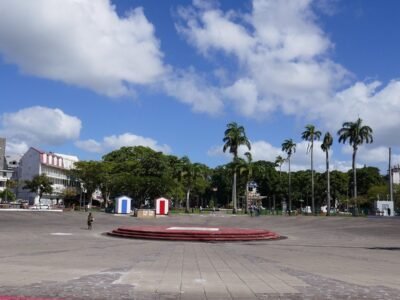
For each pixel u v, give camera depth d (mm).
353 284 12633
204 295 10711
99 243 26359
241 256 20594
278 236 34000
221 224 51219
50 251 21016
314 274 14672
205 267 16250
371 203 103812
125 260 18031
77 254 20016
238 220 60906
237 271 15250
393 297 10719
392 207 82500
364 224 52656
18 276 13055
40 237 29391
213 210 103875
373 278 13984
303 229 44438
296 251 23406
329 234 38188
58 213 66438
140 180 89750
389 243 29969
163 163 97375
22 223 43875
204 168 126125
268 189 133125
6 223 43156
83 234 33219
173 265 16672
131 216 65500
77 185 129375
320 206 131625
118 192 92562
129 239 30391
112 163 101250
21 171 121688
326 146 91250
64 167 129875
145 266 16125
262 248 25172
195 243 28469
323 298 10508
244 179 95375
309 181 128750
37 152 118750
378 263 18406
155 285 11938
